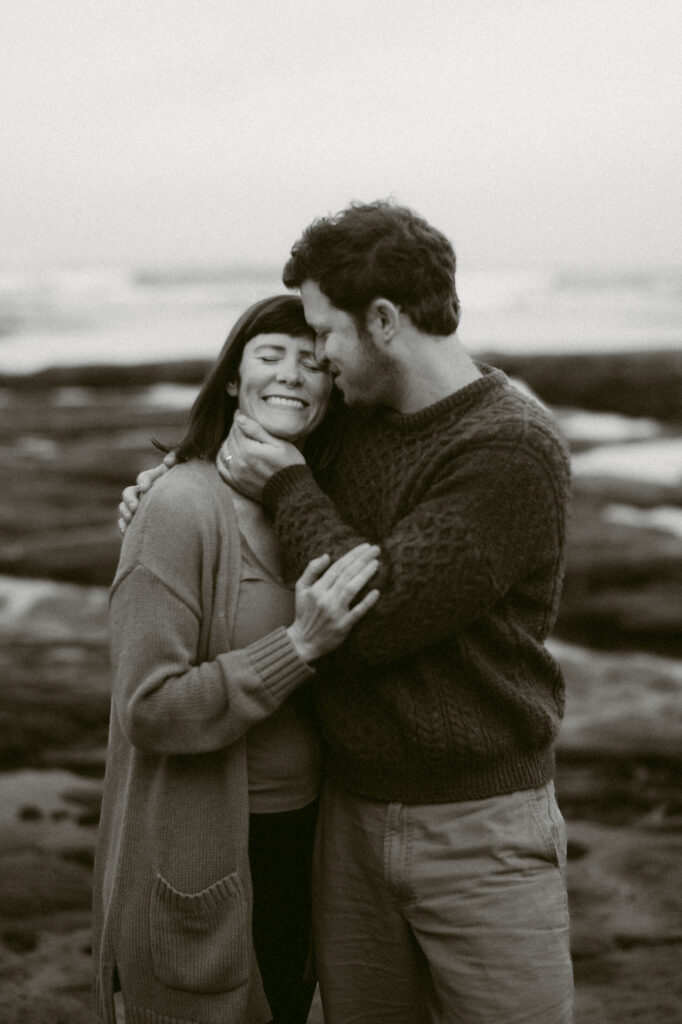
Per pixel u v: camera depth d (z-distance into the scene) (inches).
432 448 75.6
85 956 130.3
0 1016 115.7
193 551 76.5
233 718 74.0
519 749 78.1
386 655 73.4
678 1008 117.6
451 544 71.6
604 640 291.9
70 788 188.5
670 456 635.5
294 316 79.0
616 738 213.9
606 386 890.1
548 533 75.3
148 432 756.0
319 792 84.7
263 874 81.8
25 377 1181.1
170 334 2050.9
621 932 136.7
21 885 148.9
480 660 75.3
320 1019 117.1
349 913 82.5
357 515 79.0
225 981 76.7
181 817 77.0
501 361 1012.5
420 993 83.2
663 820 175.3
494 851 76.9
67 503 498.9
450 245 76.9
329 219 76.0
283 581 80.1
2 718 222.8
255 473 78.5
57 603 328.8
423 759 76.4
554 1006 77.2
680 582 341.7
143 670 74.5
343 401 83.2
